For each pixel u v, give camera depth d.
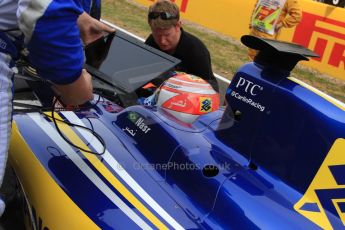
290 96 1.66
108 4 9.77
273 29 6.12
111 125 2.08
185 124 1.93
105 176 1.74
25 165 1.89
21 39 1.49
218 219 1.55
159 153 1.83
